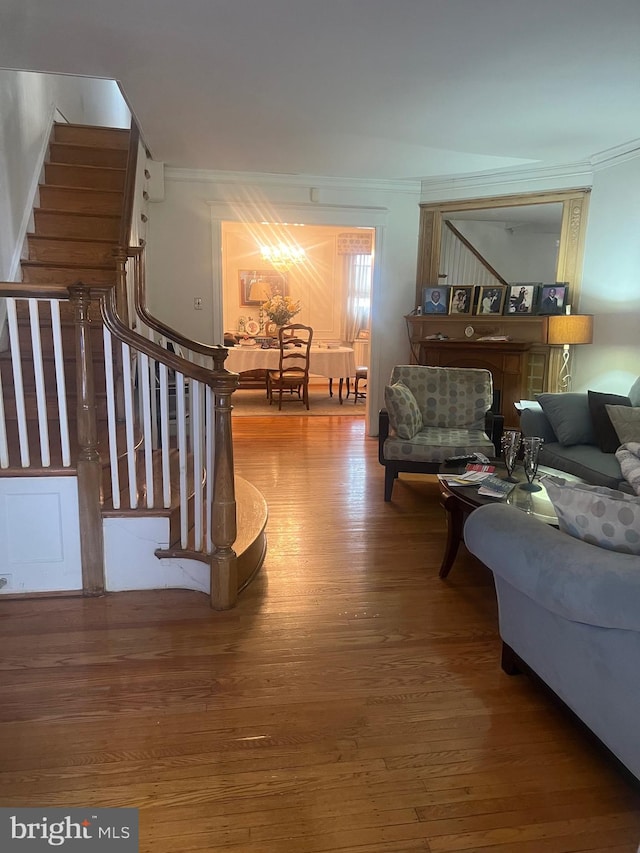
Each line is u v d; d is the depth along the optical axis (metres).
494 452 3.79
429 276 5.79
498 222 6.07
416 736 1.78
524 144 4.36
